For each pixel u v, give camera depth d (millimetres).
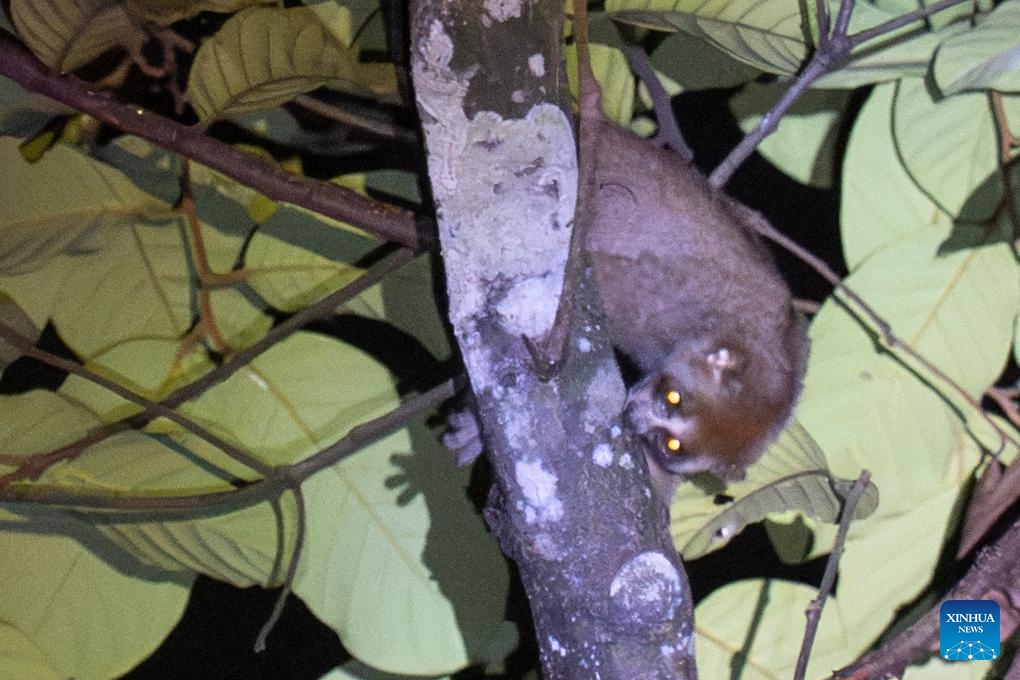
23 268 1271
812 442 1303
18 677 1266
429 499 1286
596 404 1151
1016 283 1300
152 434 1283
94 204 1273
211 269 1296
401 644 1274
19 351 1277
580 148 1157
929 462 1301
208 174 1296
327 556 1280
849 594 1295
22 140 1294
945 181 1303
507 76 1146
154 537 1276
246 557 1278
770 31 1293
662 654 1140
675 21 1298
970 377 1300
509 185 1147
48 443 1275
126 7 1270
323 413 1292
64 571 1275
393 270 1272
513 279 1147
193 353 1292
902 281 1303
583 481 1144
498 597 1282
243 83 1260
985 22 1271
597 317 1162
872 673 1240
